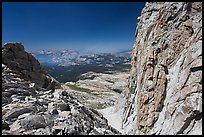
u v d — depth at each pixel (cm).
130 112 5072
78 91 12056
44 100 1903
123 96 6819
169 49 3991
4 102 1590
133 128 4362
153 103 3812
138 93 4566
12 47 2572
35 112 1507
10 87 1888
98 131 1769
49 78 2925
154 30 4456
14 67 2484
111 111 6875
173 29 4081
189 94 3256
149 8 5059
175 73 3728
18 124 1313
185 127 3034
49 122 1430
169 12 4225
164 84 3800
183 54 3741
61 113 1708
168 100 3606
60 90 2842
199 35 3609
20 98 1745
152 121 3659
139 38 5309
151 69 4094
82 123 1720
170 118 3347
